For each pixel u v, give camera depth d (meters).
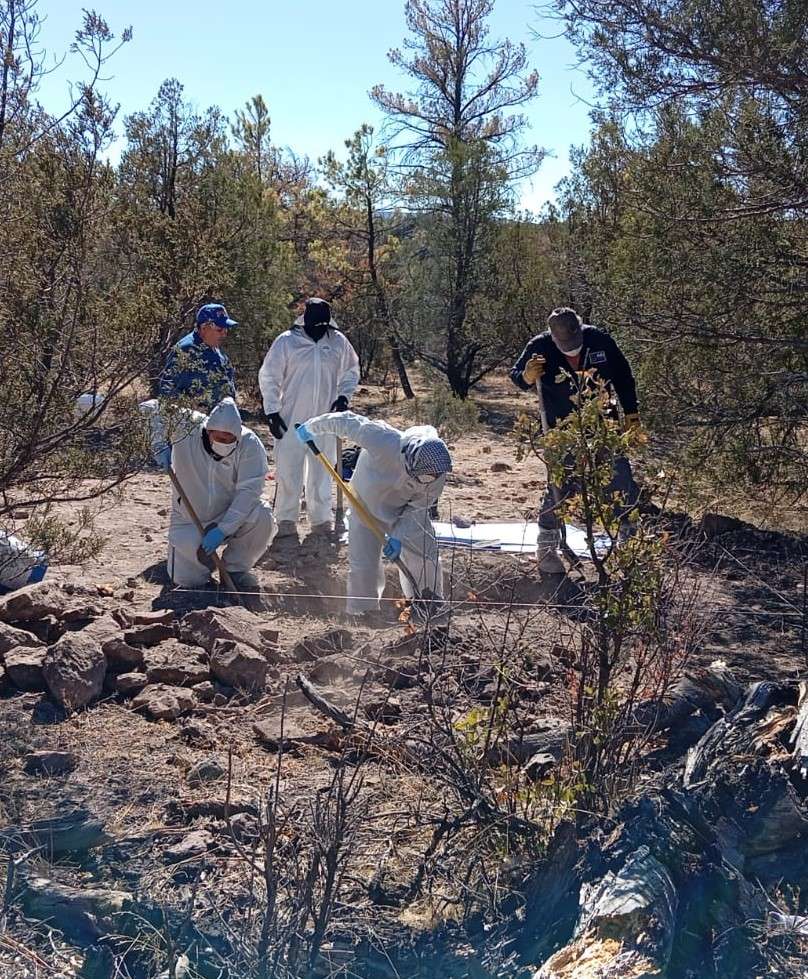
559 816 4.08
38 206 5.29
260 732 5.14
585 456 4.27
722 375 9.29
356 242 24.95
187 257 5.65
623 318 9.46
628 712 4.52
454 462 13.87
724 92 8.68
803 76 8.20
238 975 3.43
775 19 8.17
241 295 17.03
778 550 8.59
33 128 5.38
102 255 5.58
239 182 17.09
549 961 3.41
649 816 3.87
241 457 7.70
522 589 7.29
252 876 3.78
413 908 3.88
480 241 21.77
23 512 8.59
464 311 21.89
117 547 8.62
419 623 6.53
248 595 7.43
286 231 24.31
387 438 6.88
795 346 8.77
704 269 8.85
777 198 8.64
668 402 9.41
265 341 17.66
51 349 5.31
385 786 4.60
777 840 4.02
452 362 22.05
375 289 22.69
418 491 6.99
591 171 14.75
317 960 3.52
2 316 5.22
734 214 8.74
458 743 4.48
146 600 7.27
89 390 5.44
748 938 3.57
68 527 8.68
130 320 5.39
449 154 21.58
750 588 7.48
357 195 23.25
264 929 3.48
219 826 4.31
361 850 4.11
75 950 3.63
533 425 4.38
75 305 5.30
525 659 5.45
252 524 7.73
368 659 5.75
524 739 4.73
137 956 3.57
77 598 6.83
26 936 3.65
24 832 4.15
